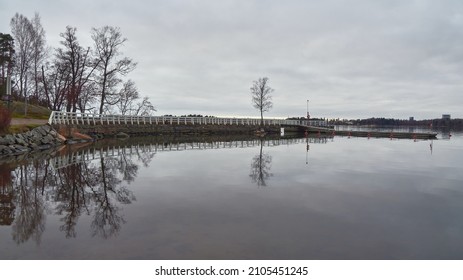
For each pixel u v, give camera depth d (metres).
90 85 41.03
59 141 28.48
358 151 25.94
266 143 35.12
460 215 8.63
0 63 44.19
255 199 10.08
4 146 20.61
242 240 6.71
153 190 11.27
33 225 7.62
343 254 6.16
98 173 14.62
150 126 45.56
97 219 8.07
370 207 9.30
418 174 14.85
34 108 39.59
